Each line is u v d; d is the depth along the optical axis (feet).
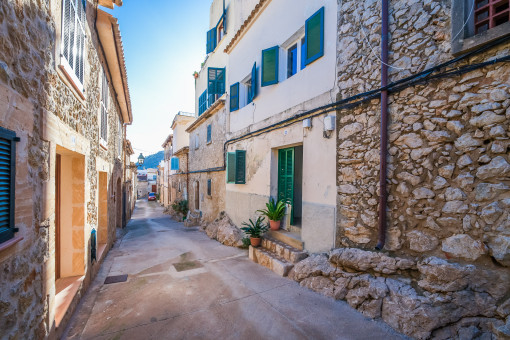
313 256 13.89
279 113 18.08
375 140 11.09
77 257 12.99
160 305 11.55
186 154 50.70
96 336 9.21
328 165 13.56
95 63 16.19
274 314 10.57
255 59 21.72
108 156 22.48
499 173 7.44
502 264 7.36
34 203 7.05
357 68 12.03
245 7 26.48
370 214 11.27
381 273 10.40
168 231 33.91
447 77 8.64
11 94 5.74
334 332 9.22
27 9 6.57
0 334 5.27
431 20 9.12
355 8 12.19
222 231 25.09
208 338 9.09
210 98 38.86
